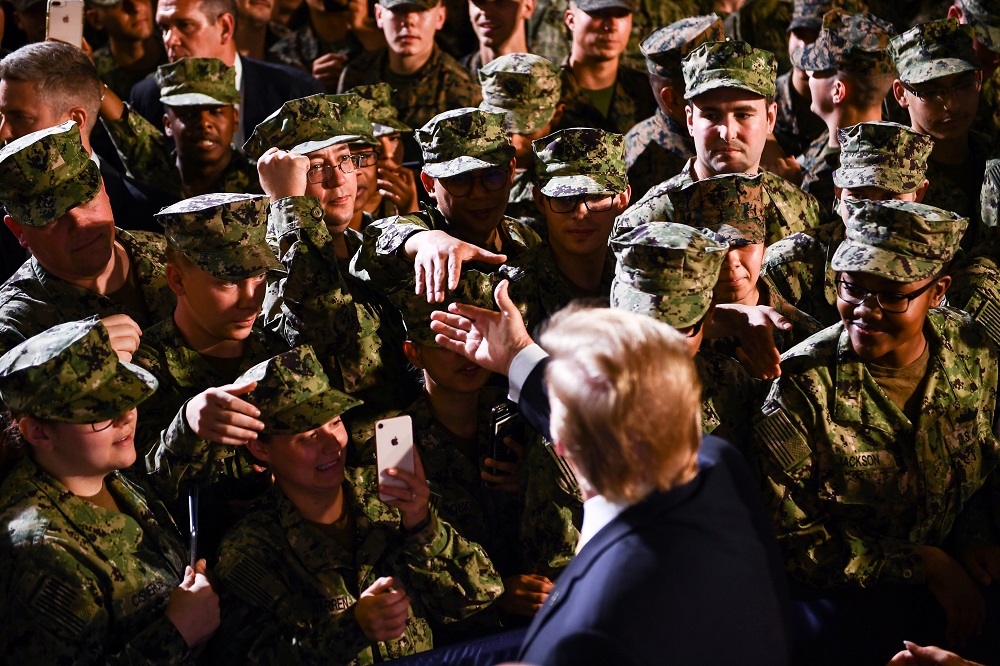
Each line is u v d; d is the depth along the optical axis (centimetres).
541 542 298
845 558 296
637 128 495
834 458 298
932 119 418
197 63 433
